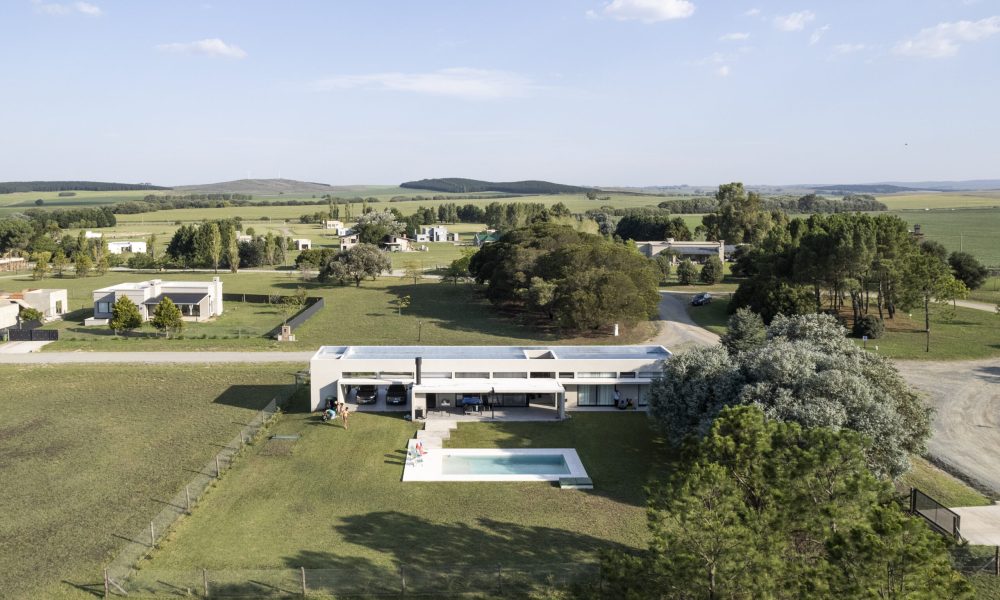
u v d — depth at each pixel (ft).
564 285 285.64
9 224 604.90
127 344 263.70
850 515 79.41
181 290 329.93
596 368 189.88
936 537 68.59
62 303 333.21
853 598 63.77
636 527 120.78
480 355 196.54
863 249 264.31
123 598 97.30
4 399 192.75
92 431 167.32
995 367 222.69
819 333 163.53
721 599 72.38
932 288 258.98
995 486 135.54
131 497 131.23
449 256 619.26
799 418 123.03
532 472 146.82
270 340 271.28
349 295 393.29
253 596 97.66
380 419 177.78
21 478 139.54
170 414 180.75
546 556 110.32
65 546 112.37
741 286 315.58
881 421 123.34
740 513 81.61
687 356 160.15
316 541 114.73
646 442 163.84
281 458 151.53
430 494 134.31
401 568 98.58
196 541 114.42
